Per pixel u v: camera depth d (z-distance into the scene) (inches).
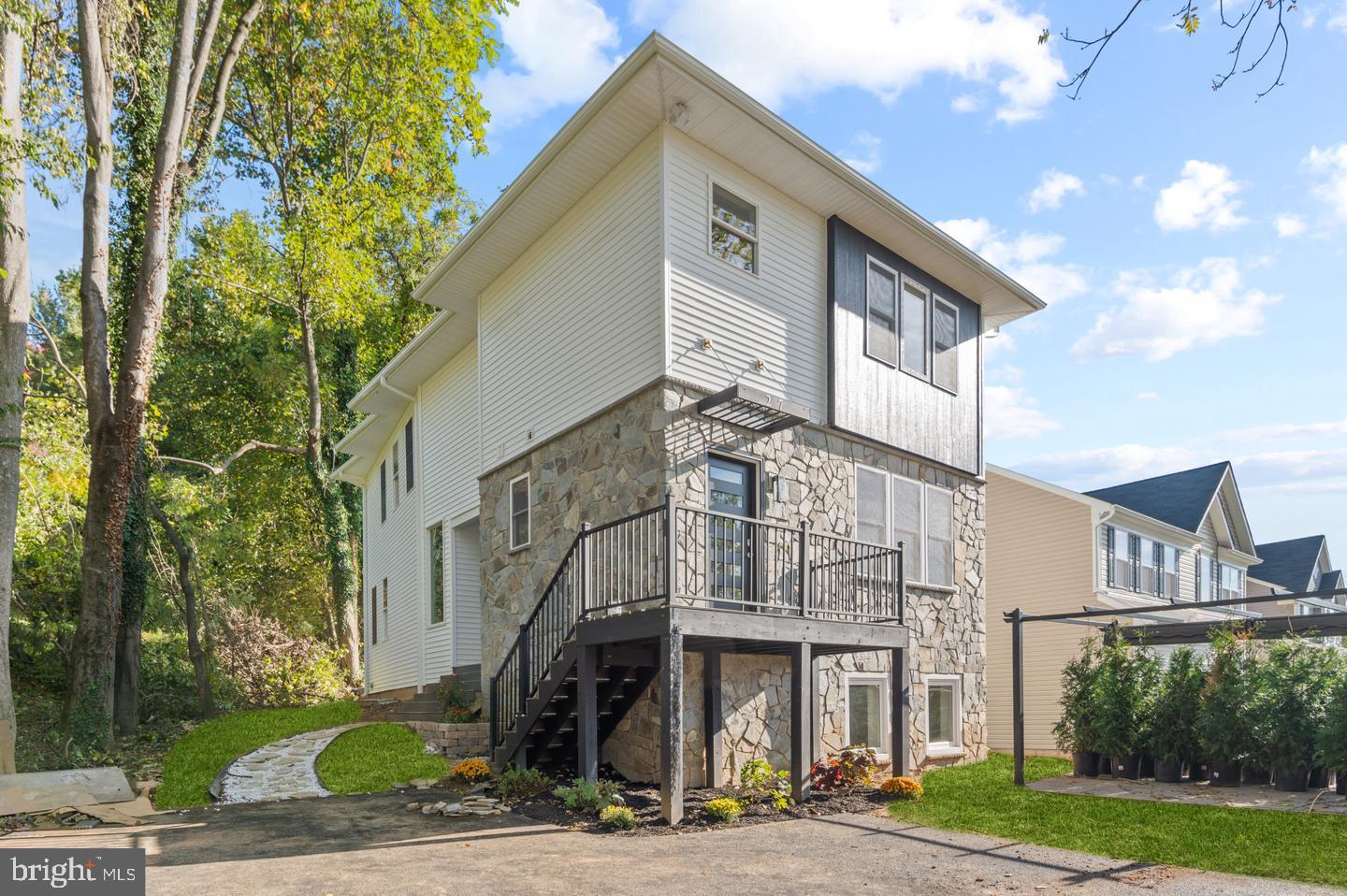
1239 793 344.2
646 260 379.2
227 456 957.2
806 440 420.5
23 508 528.4
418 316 1021.2
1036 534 749.3
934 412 493.4
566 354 436.5
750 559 385.4
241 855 249.3
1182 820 291.7
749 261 405.4
